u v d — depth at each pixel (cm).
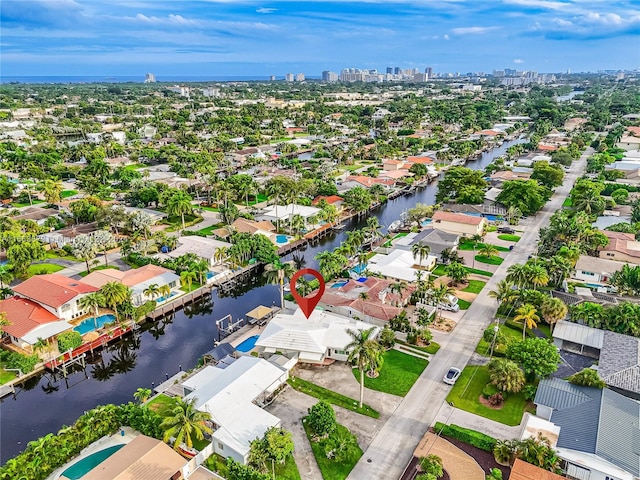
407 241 14450
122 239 15438
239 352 9131
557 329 9306
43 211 17288
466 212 17688
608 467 5956
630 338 8769
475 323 10188
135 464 5934
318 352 8669
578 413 6806
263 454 6103
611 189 19262
